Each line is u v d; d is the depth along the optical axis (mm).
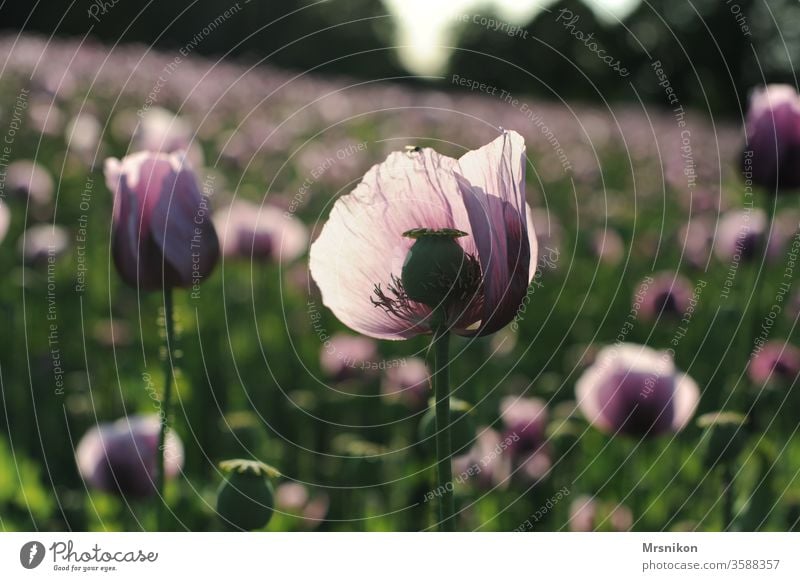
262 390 4676
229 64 13461
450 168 1555
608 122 14484
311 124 10844
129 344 4977
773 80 7852
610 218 8961
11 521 3336
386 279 1567
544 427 3506
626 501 3725
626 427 2939
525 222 1449
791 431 3965
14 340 4789
